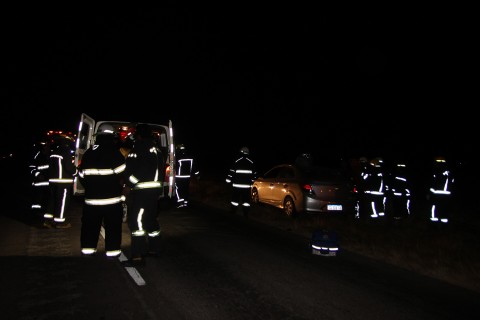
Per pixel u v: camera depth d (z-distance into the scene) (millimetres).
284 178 11867
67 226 9000
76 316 4555
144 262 6309
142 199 6227
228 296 5316
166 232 8992
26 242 7633
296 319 4723
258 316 4750
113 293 5254
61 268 6172
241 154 11492
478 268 7172
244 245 8102
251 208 12680
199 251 7465
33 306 4793
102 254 6969
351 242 8828
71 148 9234
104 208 5969
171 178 9984
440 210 10688
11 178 19703
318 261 7234
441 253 8008
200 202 14203
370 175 11602
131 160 6203
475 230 11141
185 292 5391
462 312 5227
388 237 9461
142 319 4539
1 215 10156
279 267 6715
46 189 10109
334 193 10859
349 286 5949
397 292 5828
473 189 20109
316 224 10547
